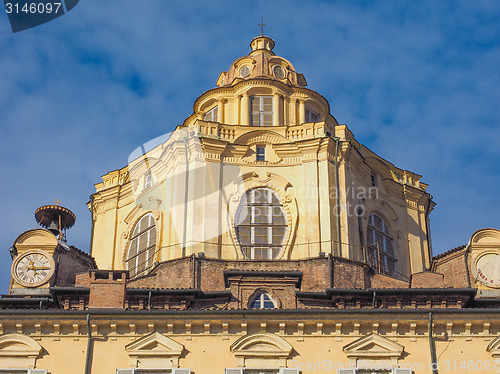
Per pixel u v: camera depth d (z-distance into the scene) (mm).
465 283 47094
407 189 55312
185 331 42031
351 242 49625
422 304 44844
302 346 41719
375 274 48438
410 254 53719
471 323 42125
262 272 46000
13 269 48438
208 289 47000
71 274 49406
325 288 46750
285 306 45344
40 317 42250
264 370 41250
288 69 58844
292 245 49781
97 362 41469
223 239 49688
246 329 42031
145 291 44750
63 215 52812
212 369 41219
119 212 54750
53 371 41312
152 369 41312
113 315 42188
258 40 61094
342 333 42031
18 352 41594
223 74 60094
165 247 49438
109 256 53438
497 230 47781
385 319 42156
